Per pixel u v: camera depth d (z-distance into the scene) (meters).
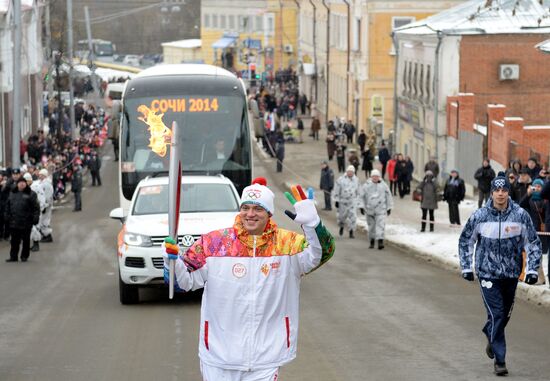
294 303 8.17
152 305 17.56
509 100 50.41
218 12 119.00
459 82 50.19
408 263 23.48
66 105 71.69
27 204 24.52
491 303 11.91
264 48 108.19
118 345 13.84
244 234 8.07
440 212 38.38
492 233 11.84
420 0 68.06
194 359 12.81
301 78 98.06
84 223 36.75
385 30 69.00
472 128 46.44
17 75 35.78
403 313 16.12
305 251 8.09
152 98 25.59
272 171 59.28
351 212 30.52
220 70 27.00
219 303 8.07
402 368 12.19
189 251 8.08
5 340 14.41
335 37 81.62
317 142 74.19
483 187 34.31
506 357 12.72
